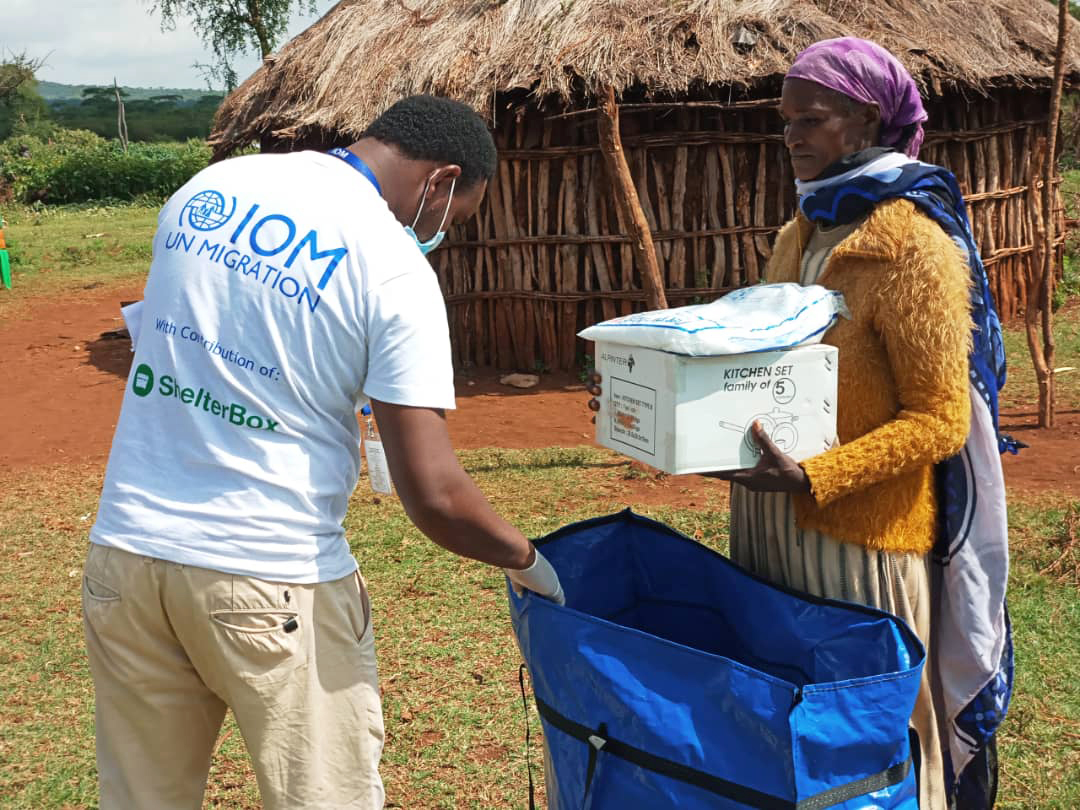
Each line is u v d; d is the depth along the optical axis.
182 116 71.94
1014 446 2.56
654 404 2.13
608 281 9.15
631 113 8.74
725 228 8.97
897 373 2.17
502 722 3.55
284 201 1.99
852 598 2.30
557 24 8.68
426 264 2.04
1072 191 17.34
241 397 1.96
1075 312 10.76
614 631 2.05
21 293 15.05
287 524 1.99
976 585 2.36
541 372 9.48
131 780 2.16
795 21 8.58
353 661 2.13
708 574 2.43
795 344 2.07
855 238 2.17
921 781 2.30
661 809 2.00
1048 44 9.88
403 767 3.31
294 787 2.08
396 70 8.92
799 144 2.29
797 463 2.12
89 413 8.64
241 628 1.97
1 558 5.33
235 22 21.70
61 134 50.12
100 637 2.08
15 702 3.84
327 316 1.94
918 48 8.61
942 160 9.64
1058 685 3.61
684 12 8.61
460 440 7.45
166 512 1.98
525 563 2.13
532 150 8.93
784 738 1.85
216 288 1.96
